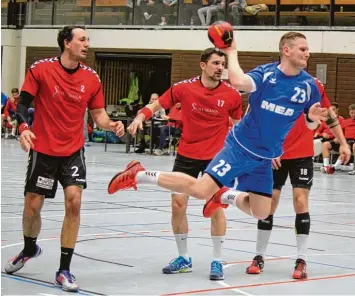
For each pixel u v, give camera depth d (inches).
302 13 1004.6
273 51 1023.0
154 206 482.0
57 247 323.3
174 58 1111.0
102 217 424.2
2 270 273.0
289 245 353.7
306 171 293.1
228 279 274.1
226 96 283.9
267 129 243.4
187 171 287.0
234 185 280.7
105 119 264.7
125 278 268.8
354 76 977.5
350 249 347.6
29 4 1227.9
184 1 1099.9
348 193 619.2
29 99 252.7
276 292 253.1
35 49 1222.9
